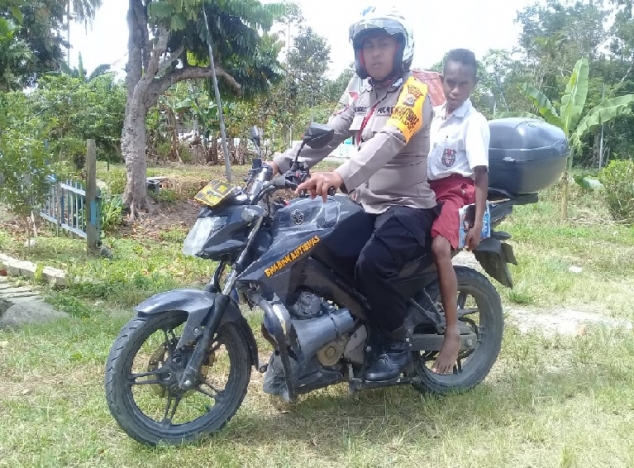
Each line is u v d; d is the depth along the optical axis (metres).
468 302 5.13
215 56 12.30
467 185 3.73
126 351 3.13
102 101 18.56
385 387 3.81
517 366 4.49
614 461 3.18
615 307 6.05
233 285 3.27
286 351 3.16
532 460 3.20
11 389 3.82
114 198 11.08
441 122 3.85
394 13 3.29
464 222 3.62
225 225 3.18
